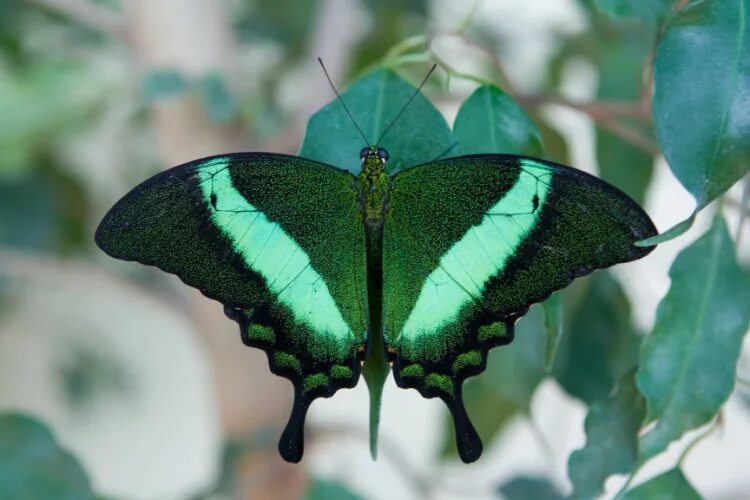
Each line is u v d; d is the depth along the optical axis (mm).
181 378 817
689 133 381
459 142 407
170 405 818
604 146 468
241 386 493
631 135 436
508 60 532
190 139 482
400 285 424
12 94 513
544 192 407
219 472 496
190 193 416
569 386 472
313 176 425
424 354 421
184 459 834
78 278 510
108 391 721
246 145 484
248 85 507
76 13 484
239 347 493
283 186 424
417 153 407
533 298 412
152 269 558
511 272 414
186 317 509
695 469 675
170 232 416
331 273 426
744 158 379
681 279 405
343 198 426
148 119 536
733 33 383
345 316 425
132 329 781
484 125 410
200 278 420
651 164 467
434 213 421
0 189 543
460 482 636
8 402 727
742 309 404
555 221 407
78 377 711
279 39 540
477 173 413
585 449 419
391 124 408
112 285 511
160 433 816
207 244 419
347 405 774
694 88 381
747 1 384
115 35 486
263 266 424
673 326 404
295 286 425
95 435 792
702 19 383
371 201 421
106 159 575
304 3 539
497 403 503
